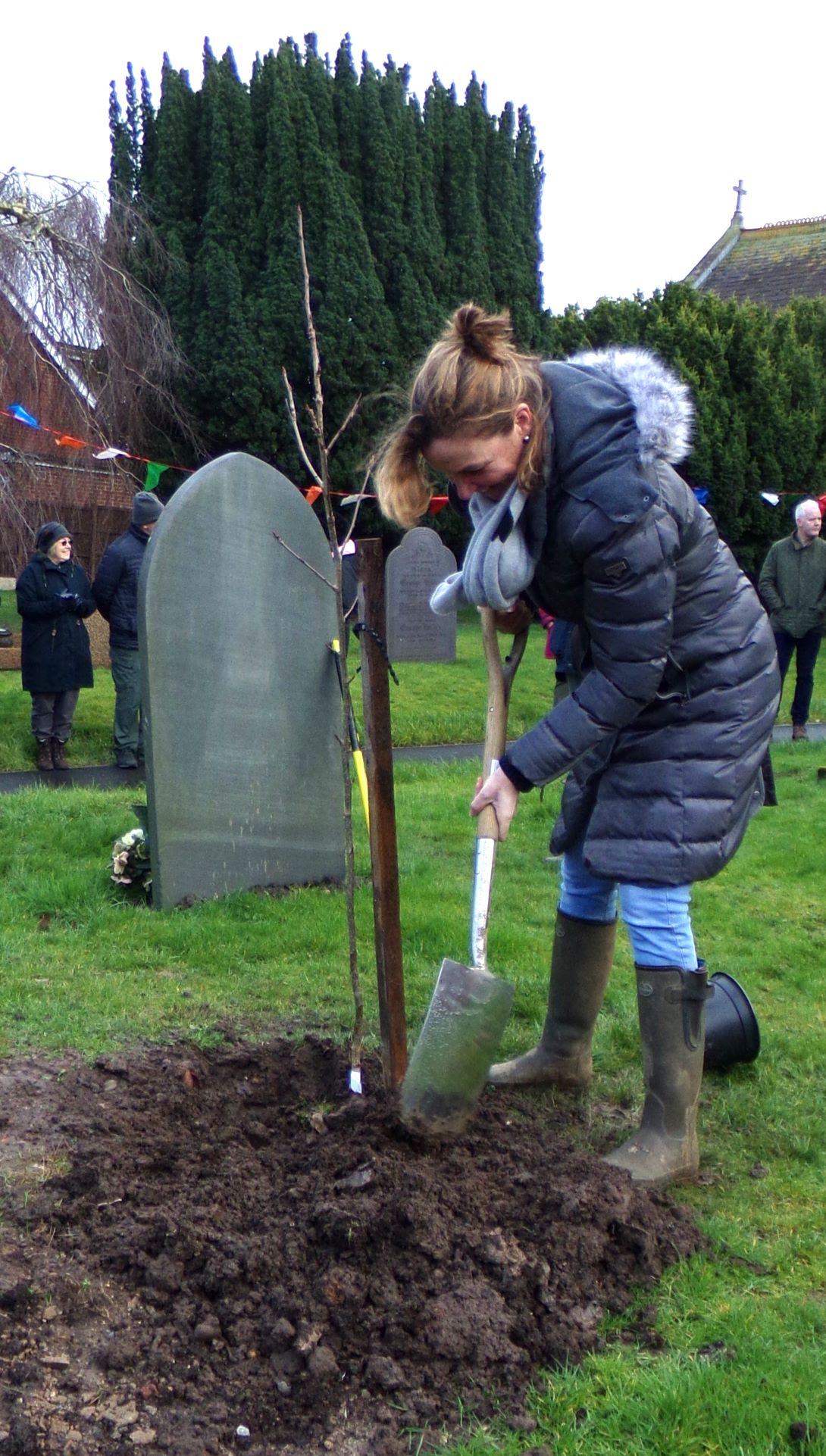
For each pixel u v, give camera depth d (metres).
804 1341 2.41
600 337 21.70
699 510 2.78
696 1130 3.10
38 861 5.61
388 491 2.64
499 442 2.51
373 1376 2.26
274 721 5.35
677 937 2.93
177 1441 2.09
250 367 17.22
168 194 18.00
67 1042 3.61
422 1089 2.87
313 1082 3.46
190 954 4.48
